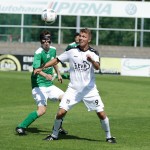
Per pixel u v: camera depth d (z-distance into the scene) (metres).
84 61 25.47
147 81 75.38
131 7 105.00
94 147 24.72
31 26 108.88
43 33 28.52
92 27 108.75
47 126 31.52
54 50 29.06
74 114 37.75
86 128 30.86
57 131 26.50
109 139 26.20
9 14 109.19
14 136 27.47
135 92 56.84
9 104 43.88
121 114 38.72
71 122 33.47
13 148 24.27
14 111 39.16
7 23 109.50
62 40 108.88
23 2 106.19
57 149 24.12
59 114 25.91
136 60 88.75
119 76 86.00
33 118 28.02
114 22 108.12
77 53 25.52
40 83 28.78
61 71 86.19
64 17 108.19
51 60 26.33
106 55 104.00
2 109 40.38
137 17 105.62
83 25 108.62
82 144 25.44
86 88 25.73
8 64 92.12
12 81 64.12
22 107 41.91
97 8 105.19
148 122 34.06
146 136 28.44
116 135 28.55
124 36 108.25
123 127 31.64
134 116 37.56
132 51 103.88
